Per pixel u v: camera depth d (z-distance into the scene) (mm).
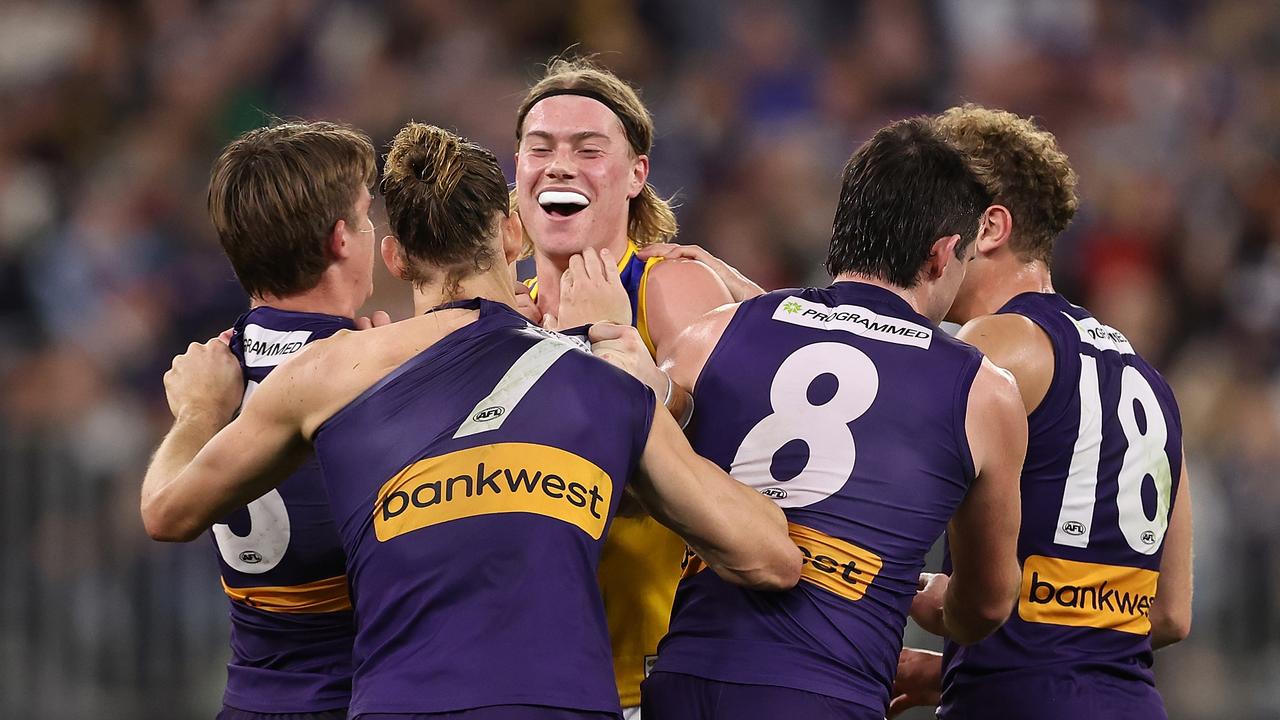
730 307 12828
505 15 43000
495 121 39625
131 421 30641
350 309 12922
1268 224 39938
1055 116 43094
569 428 11164
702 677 11656
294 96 41000
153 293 34656
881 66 43438
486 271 11984
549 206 14672
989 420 12016
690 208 38062
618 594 14594
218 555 12773
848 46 44188
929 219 12289
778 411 12062
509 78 41500
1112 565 13336
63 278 35125
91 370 32531
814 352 12156
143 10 42500
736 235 37406
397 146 12031
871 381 11961
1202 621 27891
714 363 12438
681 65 43250
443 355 11375
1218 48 45344
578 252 14664
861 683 11641
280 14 42031
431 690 10594
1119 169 39844
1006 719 13203
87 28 42375
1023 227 13852
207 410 12508
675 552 14734
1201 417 33625
